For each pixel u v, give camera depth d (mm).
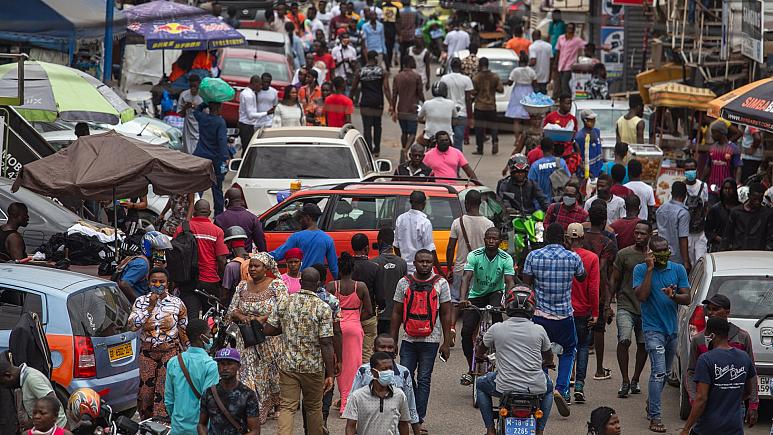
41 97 39531
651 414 30297
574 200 39844
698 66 56031
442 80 62188
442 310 29234
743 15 46281
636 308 33031
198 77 60188
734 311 30703
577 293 32344
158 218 45719
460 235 38312
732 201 42969
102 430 22953
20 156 42094
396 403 23328
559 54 72375
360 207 42312
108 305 28359
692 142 54938
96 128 50500
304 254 34625
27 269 28766
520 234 43156
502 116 76000
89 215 45750
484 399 26750
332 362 26641
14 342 24062
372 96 65812
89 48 49688
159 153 35781
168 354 27922
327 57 79688
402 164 49188
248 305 29438
